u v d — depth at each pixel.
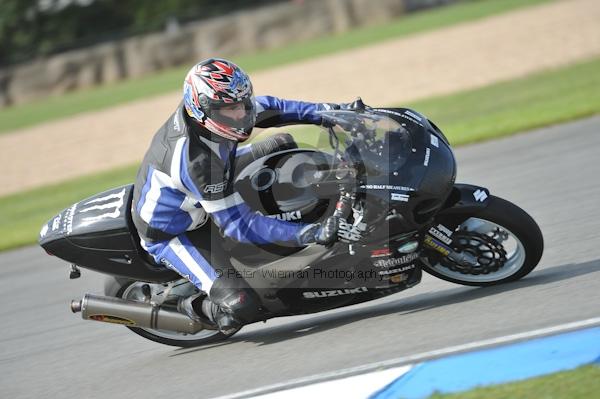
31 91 112.94
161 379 17.55
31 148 65.88
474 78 56.22
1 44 141.38
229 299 17.30
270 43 112.00
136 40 112.81
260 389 15.46
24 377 19.48
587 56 55.72
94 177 48.12
